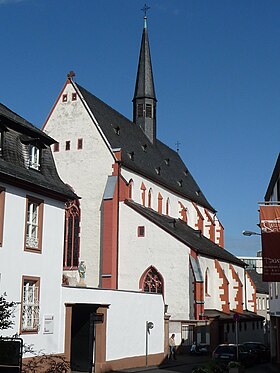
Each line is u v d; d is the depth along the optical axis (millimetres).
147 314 40781
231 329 60188
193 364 42594
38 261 29828
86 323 35656
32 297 29344
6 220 27516
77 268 55562
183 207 73688
